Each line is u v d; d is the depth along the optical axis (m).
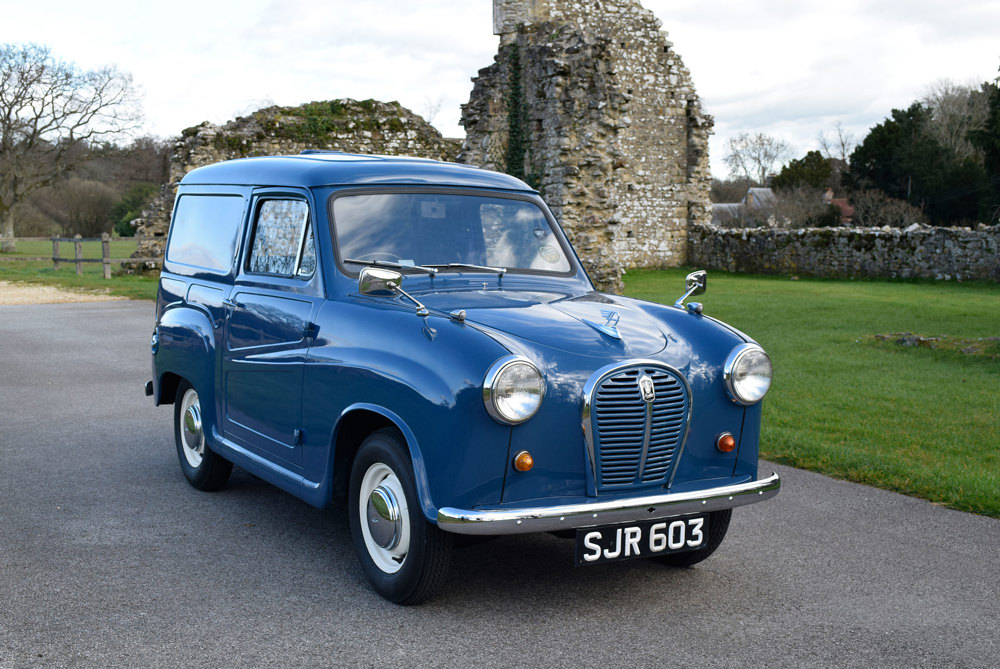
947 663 3.38
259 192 5.03
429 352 3.63
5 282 23.55
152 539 4.70
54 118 46.94
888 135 56.44
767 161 72.31
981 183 49.72
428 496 3.54
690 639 3.56
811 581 4.24
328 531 4.91
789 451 6.60
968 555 4.61
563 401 3.60
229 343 5.01
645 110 30.59
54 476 5.90
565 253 5.07
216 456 5.44
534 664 3.30
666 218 31.42
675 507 3.74
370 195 4.62
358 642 3.47
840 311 16.41
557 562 4.50
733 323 14.64
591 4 28.91
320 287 4.32
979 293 20.42
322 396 4.11
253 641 3.46
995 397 8.65
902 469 6.08
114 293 20.59
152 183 64.94
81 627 3.57
